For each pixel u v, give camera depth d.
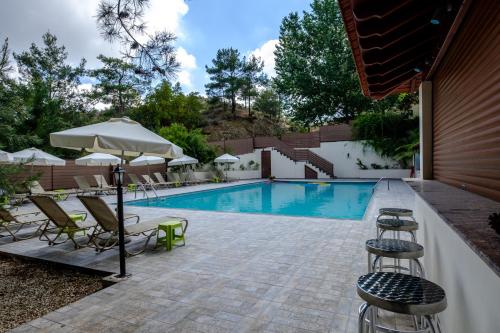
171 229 4.95
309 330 2.50
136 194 14.38
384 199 10.06
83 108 27.53
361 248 4.75
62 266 4.38
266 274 3.76
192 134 22.20
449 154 3.22
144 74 3.92
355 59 3.39
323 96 25.53
